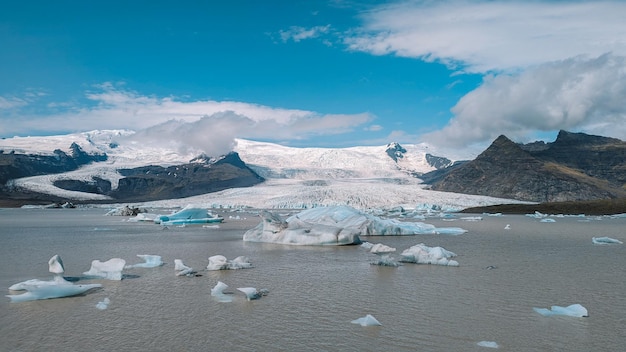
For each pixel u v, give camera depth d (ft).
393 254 90.58
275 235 113.19
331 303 49.98
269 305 49.16
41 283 55.52
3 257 85.97
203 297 52.65
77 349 35.76
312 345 36.55
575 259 84.28
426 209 313.32
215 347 36.17
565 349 35.81
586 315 44.75
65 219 231.71
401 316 44.83
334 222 133.59
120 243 112.06
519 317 44.57
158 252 93.61
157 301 50.75
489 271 70.64
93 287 56.85
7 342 37.37
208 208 387.55
